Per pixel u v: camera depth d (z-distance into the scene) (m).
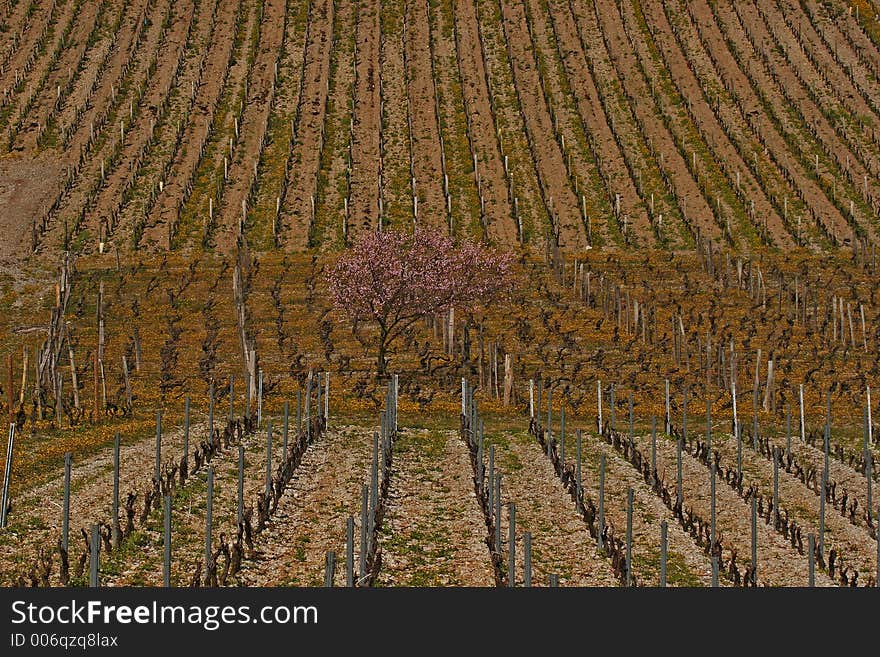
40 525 53.91
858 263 129.00
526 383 93.06
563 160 159.88
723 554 54.44
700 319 107.19
